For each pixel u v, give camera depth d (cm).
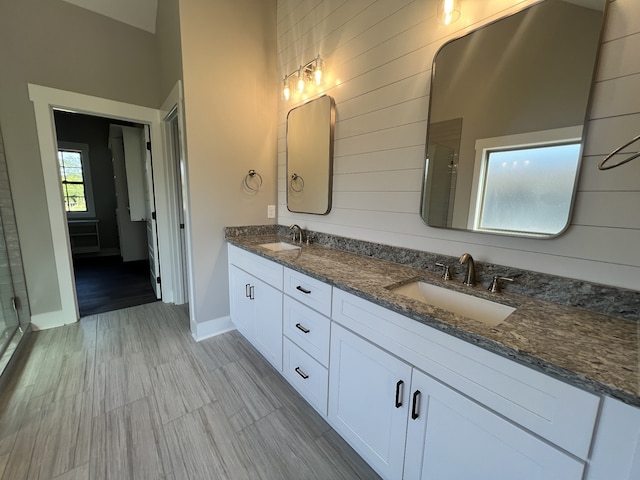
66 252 256
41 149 236
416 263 155
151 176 304
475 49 124
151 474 125
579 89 98
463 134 131
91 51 249
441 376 93
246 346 233
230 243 239
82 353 217
